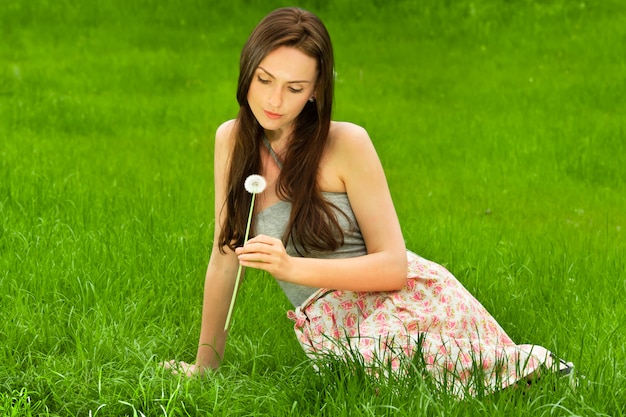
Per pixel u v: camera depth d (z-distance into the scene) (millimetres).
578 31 15641
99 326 5027
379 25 17266
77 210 7379
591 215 8477
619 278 6227
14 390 4320
